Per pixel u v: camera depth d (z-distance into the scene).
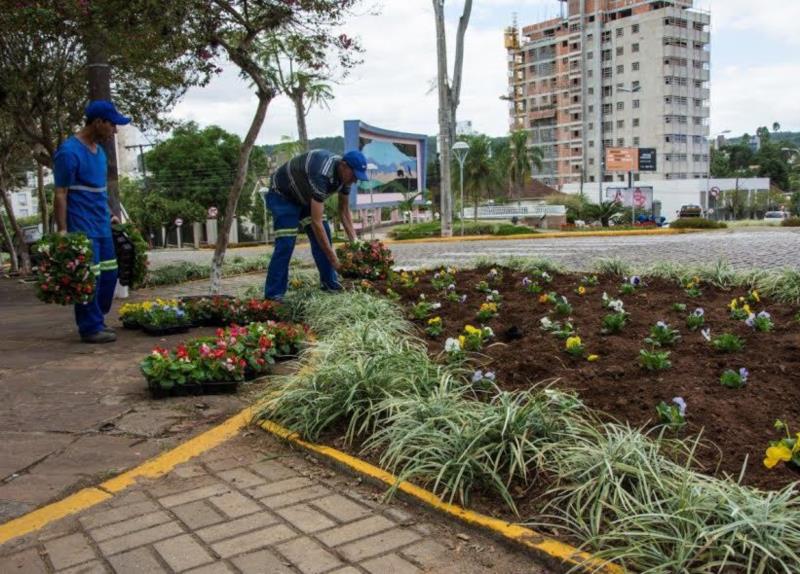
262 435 3.86
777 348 4.62
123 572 2.48
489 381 4.00
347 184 7.46
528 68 112.56
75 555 2.61
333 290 7.36
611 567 2.36
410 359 4.28
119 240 7.01
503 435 3.12
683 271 7.96
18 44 11.14
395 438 3.34
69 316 8.59
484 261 10.15
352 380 3.93
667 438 3.30
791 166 118.00
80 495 3.11
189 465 3.46
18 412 4.25
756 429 3.36
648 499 2.58
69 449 3.66
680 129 97.00
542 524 2.67
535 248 18.33
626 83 98.50
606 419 3.57
